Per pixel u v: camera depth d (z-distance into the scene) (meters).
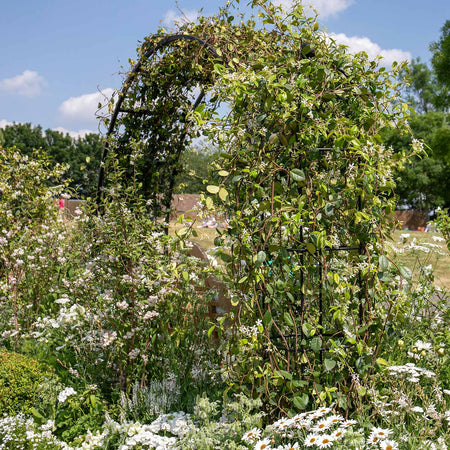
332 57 3.17
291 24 3.34
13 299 5.34
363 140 2.92
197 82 5.11
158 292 3.91
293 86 2.90
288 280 3.01
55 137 49.00
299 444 2.77
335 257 3.19
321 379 3.16
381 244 3.05
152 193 5.38
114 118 5.17
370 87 3.18
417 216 31.16
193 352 4.06
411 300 4.04
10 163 6.59
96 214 4.95
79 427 3.39
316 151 2.92
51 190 6.64
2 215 6.11
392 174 3.17
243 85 2.83
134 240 4.06
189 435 2.80
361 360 2.95
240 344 2.84
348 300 2.84
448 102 22.25
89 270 4.24
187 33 4.54
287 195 2.99
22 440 3.03
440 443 2.70
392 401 3.04
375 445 2.60
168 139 5.31
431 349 3.69
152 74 4.98
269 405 3.00
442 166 29.48
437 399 3.25
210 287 4.64
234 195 2.97
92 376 3.90
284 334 3.11
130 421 3.34
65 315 3.95
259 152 2.86
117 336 3.93
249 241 2.88
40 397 3.60
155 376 3.99
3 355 3.87
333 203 2.87
